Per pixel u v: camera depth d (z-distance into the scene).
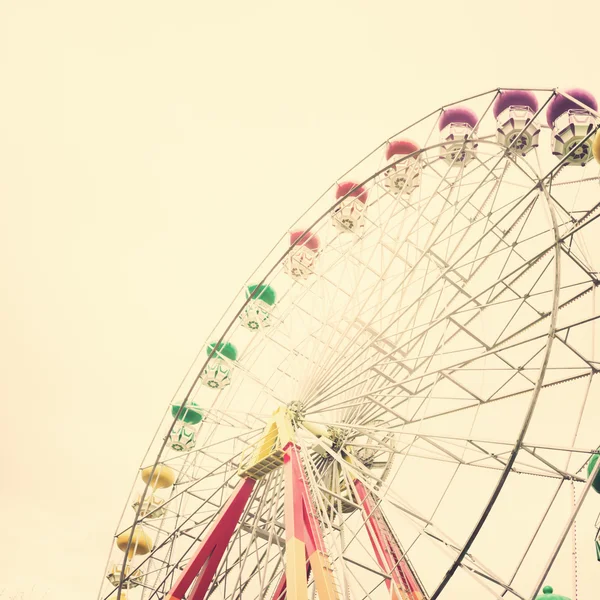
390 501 14.23
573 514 9.52
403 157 17.75
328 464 17.84
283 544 16.73
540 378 10.91
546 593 16.12
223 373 21.73
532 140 15.79
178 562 18.45
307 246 22.89
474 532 10.51
